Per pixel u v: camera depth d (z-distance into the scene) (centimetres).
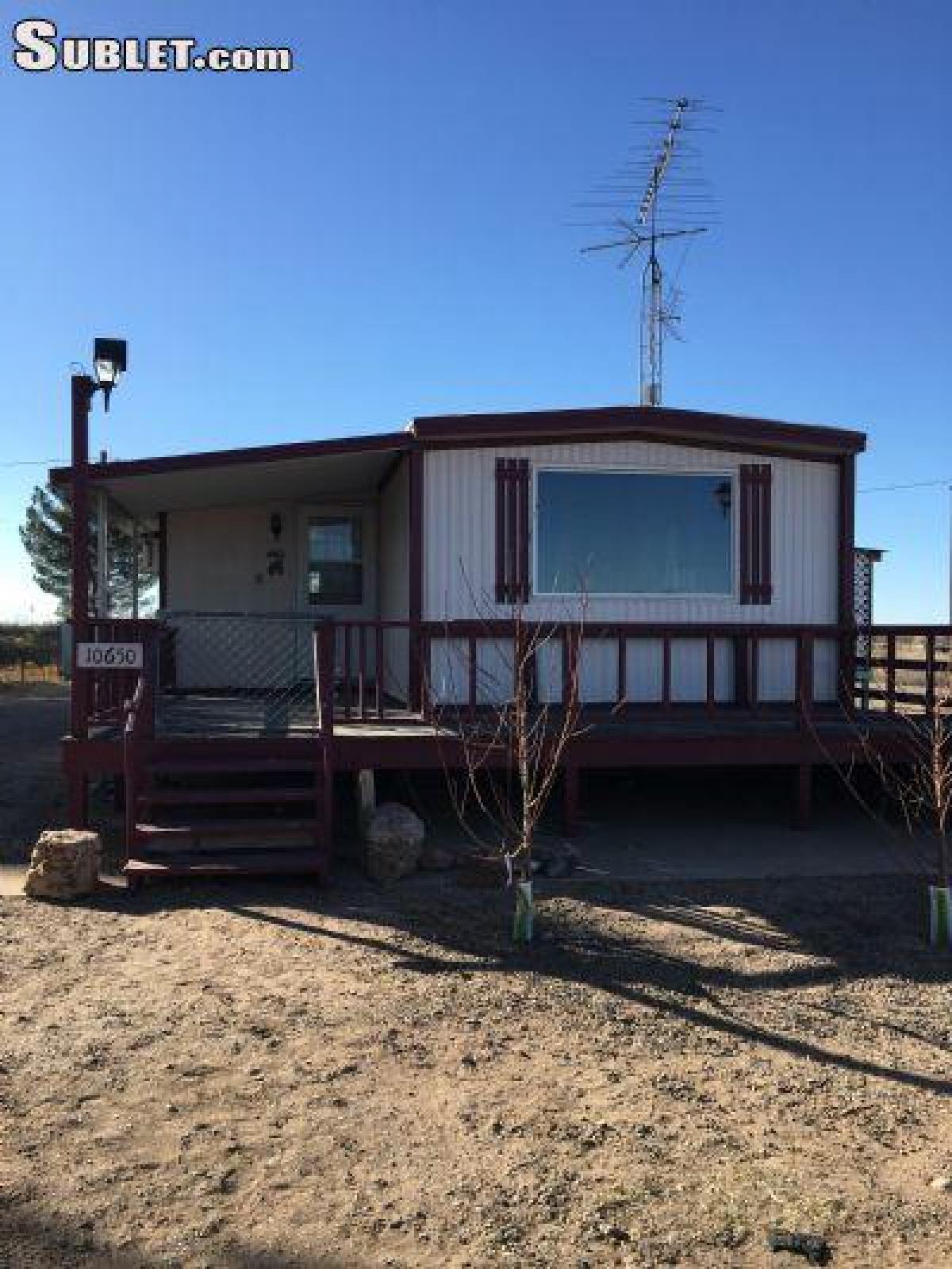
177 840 749
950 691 775
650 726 920
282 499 1284
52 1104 412
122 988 535
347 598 1290
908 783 949
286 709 1028
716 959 600
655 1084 443
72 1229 331
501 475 998
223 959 578
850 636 1037
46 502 4497
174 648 1270
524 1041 483
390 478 1150
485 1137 393
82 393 809
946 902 628
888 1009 534
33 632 4631
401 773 1015
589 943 623
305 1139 389
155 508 1281
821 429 1027
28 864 790
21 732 1745
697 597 1029
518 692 674
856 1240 334
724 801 1042
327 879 723
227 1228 333
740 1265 321
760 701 1041
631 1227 338
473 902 696
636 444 1018
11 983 541
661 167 1567
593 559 1015
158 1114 405
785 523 1045
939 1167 380
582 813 977
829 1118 416
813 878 765
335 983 547
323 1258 319
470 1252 323
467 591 993
